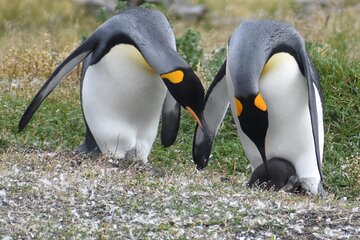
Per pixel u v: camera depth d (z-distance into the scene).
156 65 30.16
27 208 24.55
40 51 46.69
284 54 29.30
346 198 31.98
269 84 29.20
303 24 59.81
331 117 38.19
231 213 25.03
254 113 28.23
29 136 34.97
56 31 60.16
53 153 31.55
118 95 31.33
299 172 30.41
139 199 25.89
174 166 33.16
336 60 39.94
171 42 31.02
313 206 26.12
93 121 32.03
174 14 64.62
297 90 29.47
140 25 30.89
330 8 66.88
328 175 34.75
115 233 23.31
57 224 23.59
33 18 65.06
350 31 57.53
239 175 33.94
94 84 31.61
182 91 29.80
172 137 33.62
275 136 30.08
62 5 67.12
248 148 30.48
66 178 27.39
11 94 39.94
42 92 32.59
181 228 24.05
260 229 24.25
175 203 25.83
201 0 73.94
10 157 30.03
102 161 30.95
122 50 30.88
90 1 66.81
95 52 31.42
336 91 38.59
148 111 31.81
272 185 29.67
